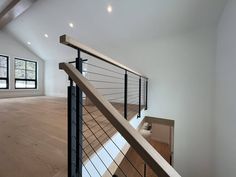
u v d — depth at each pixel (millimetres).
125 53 4230
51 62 6250
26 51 5793
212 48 3057
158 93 3701
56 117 2443
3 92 5164
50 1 3455
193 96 3277
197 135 3217
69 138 770
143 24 3393
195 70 3254
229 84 2277
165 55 3617
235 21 2094
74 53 5230
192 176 3223
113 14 3309
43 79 6473
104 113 549
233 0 2180
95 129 1761
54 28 4293
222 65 2617
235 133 2041
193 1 2627
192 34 3277
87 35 4207
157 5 2865
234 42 2117
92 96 590
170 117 3541
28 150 1257
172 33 3459
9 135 1613
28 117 2438
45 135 1615
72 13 3596
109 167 1374
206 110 3133
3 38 5094
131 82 4141
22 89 5723
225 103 2436
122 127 508
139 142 482
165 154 4355
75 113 780
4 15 3893
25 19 4309
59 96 6039
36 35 4898
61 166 1018
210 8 2672
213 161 2984
